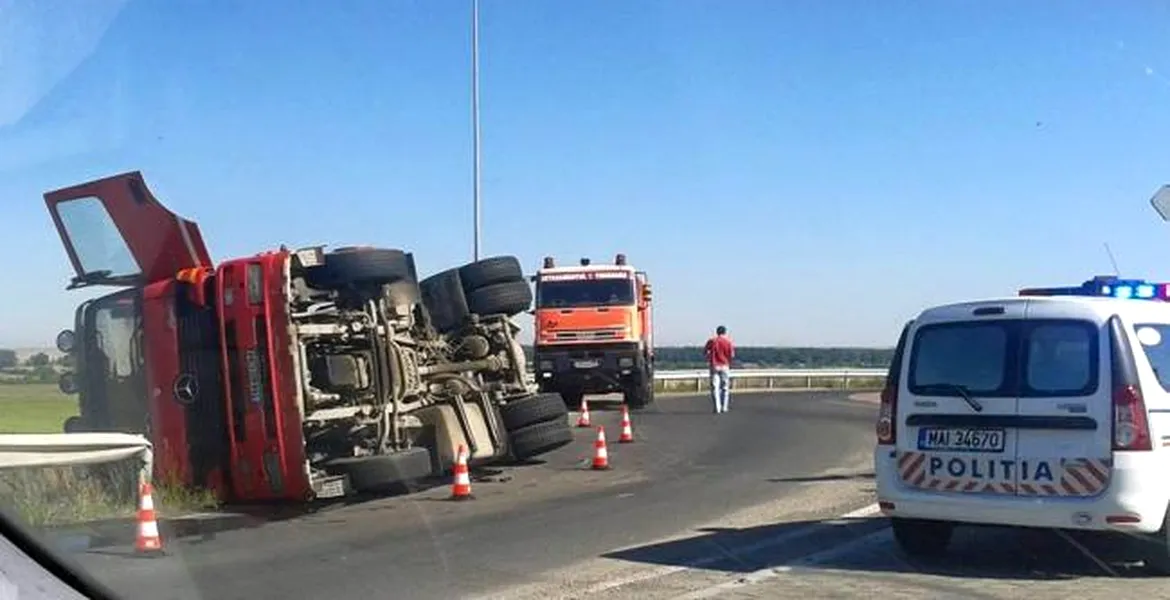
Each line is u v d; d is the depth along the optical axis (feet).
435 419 42.73
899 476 26.89
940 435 26.23
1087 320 25.00
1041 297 26.30
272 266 36.47
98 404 34.71
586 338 83.61
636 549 29.48
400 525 33.47
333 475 37.06
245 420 36.24
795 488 41.50
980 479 25.57
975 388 25.89
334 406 37.91
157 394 36.32
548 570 26.76
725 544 30.14
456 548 29.60
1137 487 23.95
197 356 36.58
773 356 152.35
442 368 44.27
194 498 35.73
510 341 48.52
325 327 37.68
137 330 36.60
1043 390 25.00
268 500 36.70
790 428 69.46
